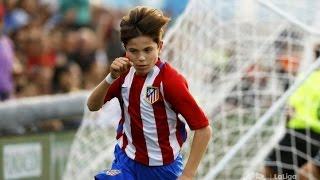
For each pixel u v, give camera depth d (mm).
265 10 17344
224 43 17781
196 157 11031
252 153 17766
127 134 11430
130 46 10680
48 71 26594
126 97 11227
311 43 17188
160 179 11383
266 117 16234
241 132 17281
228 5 17609
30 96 25859
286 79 17484
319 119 17688
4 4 26391
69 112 20672
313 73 17750
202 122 10969
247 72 17750
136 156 11352
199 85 17719
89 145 18203
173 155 11328
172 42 17391
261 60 17719
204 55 17688
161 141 11266
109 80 10992
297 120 17750
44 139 19547
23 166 19219
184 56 17516
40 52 26469
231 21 17641
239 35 17688
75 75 27156
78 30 27969
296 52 17609
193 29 17547
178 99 10961
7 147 19000
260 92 17422
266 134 17953
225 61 17844
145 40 10617
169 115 11172
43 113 20203
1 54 24578
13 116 19656
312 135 17688
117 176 11367
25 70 26094
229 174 17578
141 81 11117
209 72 17812
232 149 16188
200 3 17516
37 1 27312
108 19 29047
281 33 17438
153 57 10766
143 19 10578
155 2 30219
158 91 11055
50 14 27609
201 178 17172
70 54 27438
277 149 17688
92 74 27844
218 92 17812
